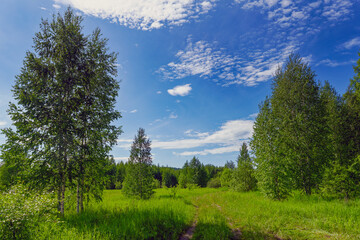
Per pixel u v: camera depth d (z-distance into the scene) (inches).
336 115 682.2
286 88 783.7
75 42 518.9
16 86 441.4
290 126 732.7
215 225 377.4
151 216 410.3
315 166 693.9
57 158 439.2
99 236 274.4
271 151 720.3
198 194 1387.8
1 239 236.2
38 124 440.1
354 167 579.2
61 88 482.6
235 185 1248.8
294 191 762.8
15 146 420.2
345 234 268.8
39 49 494.9
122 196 1085.1
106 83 553.0
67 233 267.0
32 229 260.7
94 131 500.1
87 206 522.3
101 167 522.6
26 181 411.5
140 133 933.2
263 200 655.1
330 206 432.8
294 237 282.7
